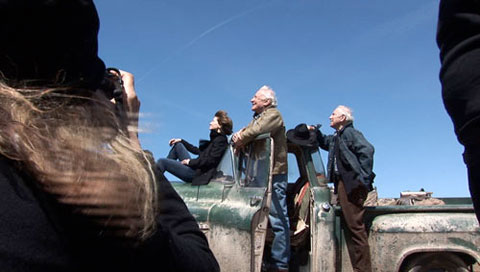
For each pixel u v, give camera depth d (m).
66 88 0.72
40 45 0.69
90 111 0.73
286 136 4.90
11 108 0.68
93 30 0.73
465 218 4.24
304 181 4.97
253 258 3.94
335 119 4.54
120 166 0.68
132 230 0.65
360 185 4.19
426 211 4.39
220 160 4.71
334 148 4.52
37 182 0.64
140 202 0.67
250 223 3.95
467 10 0.74
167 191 0.82
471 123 0.72
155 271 0.69
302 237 4.70
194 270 0.76
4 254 0.61
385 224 4.27
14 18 0.66
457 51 0.75
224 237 4.18
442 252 4.21
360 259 4.17
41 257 0.63
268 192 4.10
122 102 0.92
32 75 0.71
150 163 0.76
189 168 4.85
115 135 0.73
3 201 0.64
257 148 4.34
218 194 4.50
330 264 4.26
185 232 0.81
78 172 0.65
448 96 0.76
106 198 0.64
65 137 0.68
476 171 0.73
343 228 4.43
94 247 0.65
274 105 4.56
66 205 0.64
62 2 0.67
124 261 0.66
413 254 4.28
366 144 4.31
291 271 4.76
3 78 0.71
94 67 0.76
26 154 0.65
